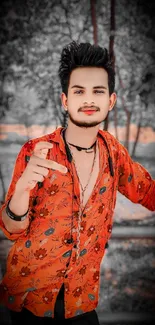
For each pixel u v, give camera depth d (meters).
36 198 1.57
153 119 3.46
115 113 3.44
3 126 3.48
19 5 3.19
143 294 2.66
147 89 3.38
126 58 3.29
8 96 3.44
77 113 1.58
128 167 1.75
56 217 1.57
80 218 1.58
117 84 3.37
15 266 1.61
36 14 3.20
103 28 3.21
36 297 1.62
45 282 1.61
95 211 1.60
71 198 1.57
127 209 3.43
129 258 2.94
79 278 1.62
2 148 3.50
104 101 1.58
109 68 1.60
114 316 2.50
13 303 1.64
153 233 3.15
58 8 3.19
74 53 1.58
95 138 1.61
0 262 2.74
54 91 3.44
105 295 2.63
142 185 1.79
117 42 3.25
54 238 1.58
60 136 1.62
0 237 3.00
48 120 3.50
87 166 1.61
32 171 1.37
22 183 1.40
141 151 3.49
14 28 3.23
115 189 1.68
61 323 1.64
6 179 3.45
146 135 3.49
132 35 3.24
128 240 3.12
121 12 3.20
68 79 1.59
